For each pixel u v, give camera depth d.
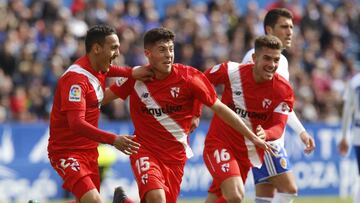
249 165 23.58
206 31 53.41
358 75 29.12
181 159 22.17
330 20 61.56
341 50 60.38
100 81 21.45
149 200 21.30
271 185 25.27
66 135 21.45
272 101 23.08
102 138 20.20
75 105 20.69
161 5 60.66
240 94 23.23
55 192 39.97
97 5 51.06
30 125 39.78
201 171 42.53
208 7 56.88
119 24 50.38
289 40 25.03
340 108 54.12
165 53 21.38
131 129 41.84
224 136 23.38
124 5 52.81
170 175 22.03
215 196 24.23
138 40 50.53
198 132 42.75
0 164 38.84
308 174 45.12
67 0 57.00
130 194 41.06
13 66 45.09
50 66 45.06
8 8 48.19
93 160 21.80
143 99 21.95
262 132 22.05
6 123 40.28
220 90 46.25
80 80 20.91
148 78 21.78
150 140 22.02
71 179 21.33
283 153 24.36
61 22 48.59
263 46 22.59
